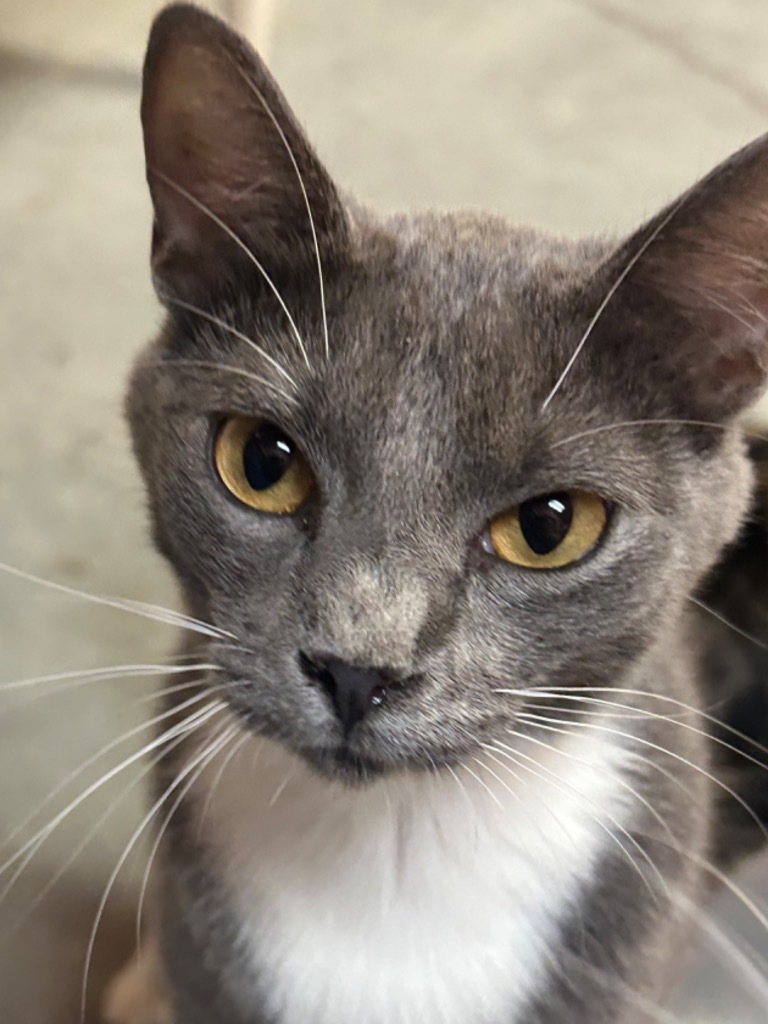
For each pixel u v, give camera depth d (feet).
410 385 0.69
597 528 0.72
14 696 1.21
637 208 1.70
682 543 0.76
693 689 0.96
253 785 0.81
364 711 0.67
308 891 0.83
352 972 0.84
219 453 0.74
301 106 1.86
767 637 1.04
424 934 0.82
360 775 0.71
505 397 0.69
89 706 1.21
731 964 0.99
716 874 0.97
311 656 0.67
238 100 0.70
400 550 0.67
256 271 0.74
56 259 1.61
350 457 0.69
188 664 0.85
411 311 0.71
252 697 0.71
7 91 1.85
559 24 2.10
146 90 0.72
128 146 1.78
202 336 0.77
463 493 0.68
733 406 0.75
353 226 0.74
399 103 1.89
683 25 2.11
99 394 1.46
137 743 1.15
